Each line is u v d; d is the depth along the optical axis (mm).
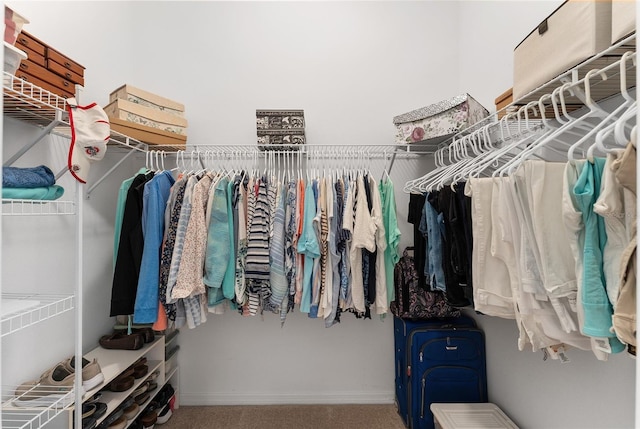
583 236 685
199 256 1415
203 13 2061
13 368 1194
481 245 1002
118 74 1876
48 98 1069
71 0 1522
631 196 583
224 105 2049
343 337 2039
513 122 1227
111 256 1796
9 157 1180
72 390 1123
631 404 927
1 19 560
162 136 1712
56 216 1401
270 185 1600
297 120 1800
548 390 1261
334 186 1563
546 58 903
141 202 1453
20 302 969
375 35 2080
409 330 1754
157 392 1726
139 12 2039
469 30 1935
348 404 2014
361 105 2064
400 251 2043
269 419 1858
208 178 1549
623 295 578
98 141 1095
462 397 1677
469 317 1867
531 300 828
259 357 2031
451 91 2066
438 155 1814
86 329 1605
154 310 1369
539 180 769
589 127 942
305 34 2070
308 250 1473
